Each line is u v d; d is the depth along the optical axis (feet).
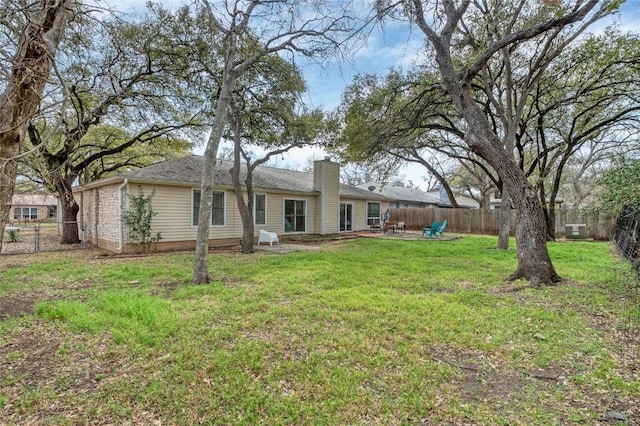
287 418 8.22
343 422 8.08
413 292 19.97
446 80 24.56
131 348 11.98
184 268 27.58
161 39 35.86
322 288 20.71
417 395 9.21
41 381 9.92
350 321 14.78
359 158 46.88
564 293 19.27
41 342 12.58
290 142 42.01
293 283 22.00
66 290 20.35
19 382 9.86
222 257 34.24
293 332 13.53
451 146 58.13
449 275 24.67
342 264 29.25
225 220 46.34
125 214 36.88
